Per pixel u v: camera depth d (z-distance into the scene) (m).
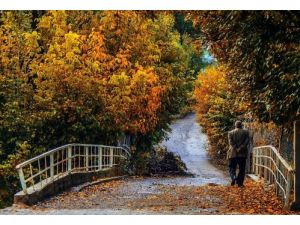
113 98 27.77
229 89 18.80
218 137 42.16
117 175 27.80
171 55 37.16
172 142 53.31
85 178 21.06
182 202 14.94
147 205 14.27
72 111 24.83
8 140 23.61
